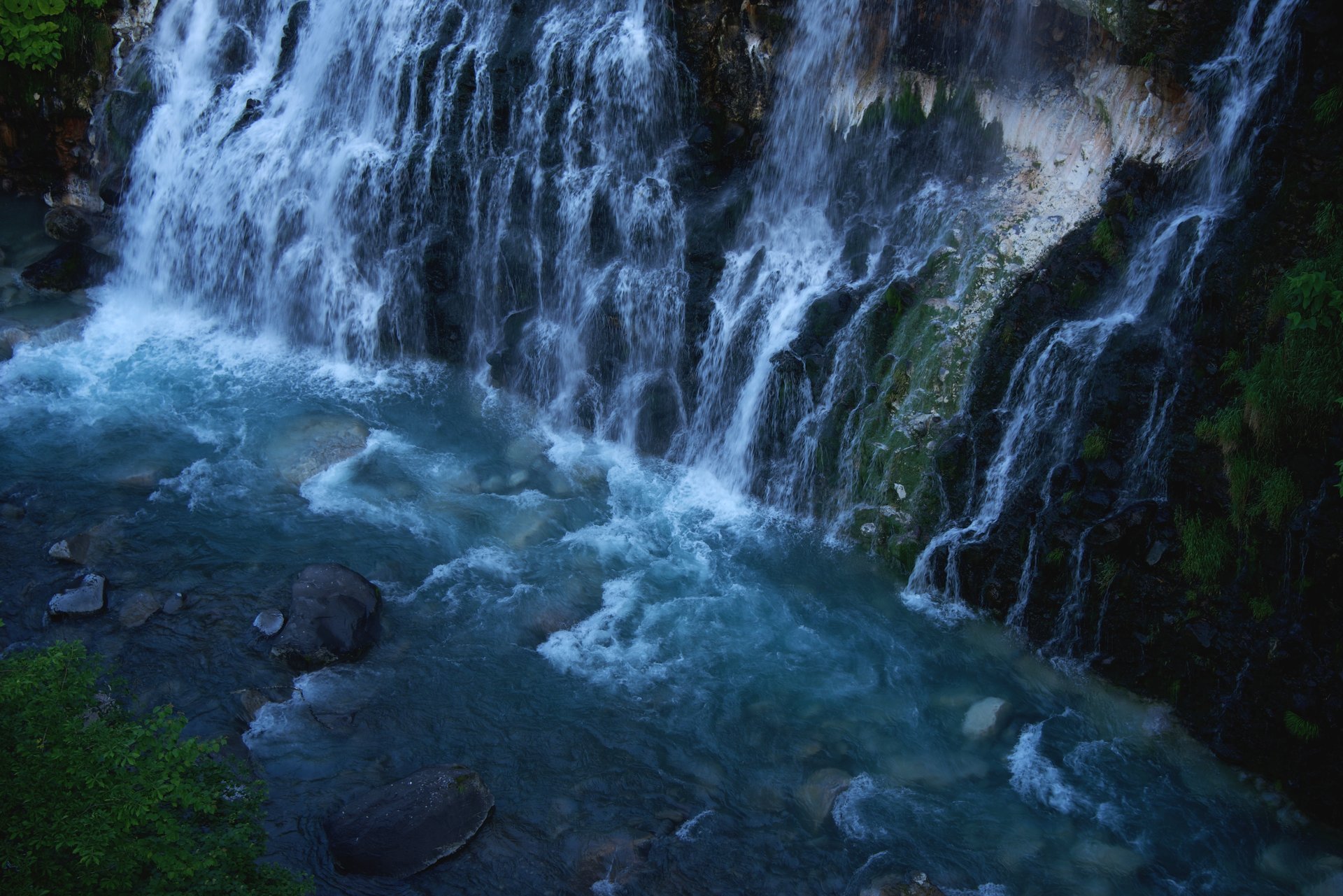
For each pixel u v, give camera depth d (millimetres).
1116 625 9734
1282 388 9164
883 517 11008
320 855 8008
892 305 11383
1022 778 9031
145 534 10891
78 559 10492
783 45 12438
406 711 9281
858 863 8250
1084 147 11195
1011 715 9578
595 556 11109
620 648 10094
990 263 11133
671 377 12422
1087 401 10258
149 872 6395
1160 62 10773
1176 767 9102
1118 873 8258
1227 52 10547
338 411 12828
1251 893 8148
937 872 8227
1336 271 9227
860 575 10953
